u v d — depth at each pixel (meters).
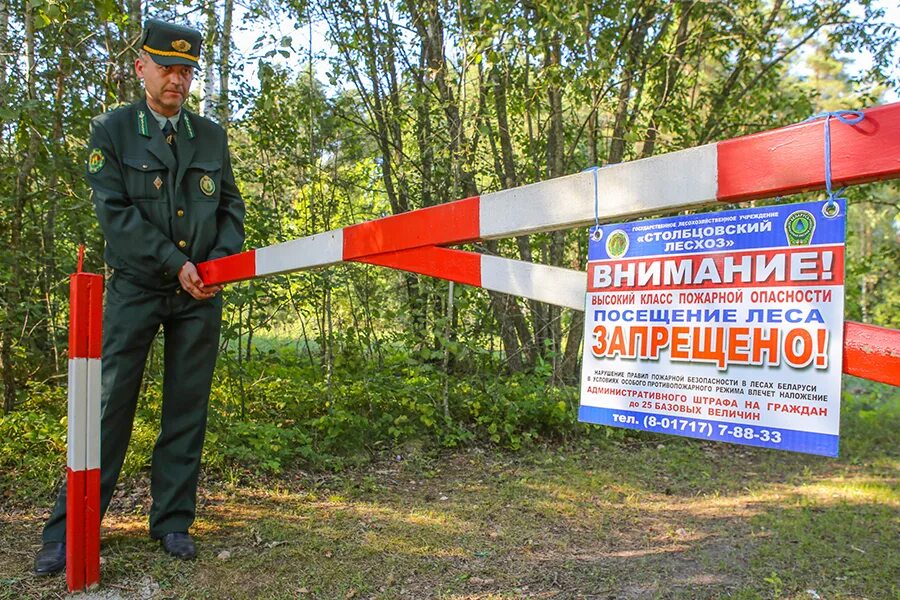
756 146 1.33
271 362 6.08
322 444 4.52
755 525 3.53
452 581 2.67
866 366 1.22
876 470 5.02
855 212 15.68
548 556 2.99
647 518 3.61
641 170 1.50
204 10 5.29
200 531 3.08
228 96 5.57
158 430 4.16
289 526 3.18
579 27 5.11
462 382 5.69
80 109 4.55
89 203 4.34
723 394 1.39
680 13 6.55
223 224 2.88
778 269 1.31
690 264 1.43
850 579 2.86
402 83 5.98
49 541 2.57
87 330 2.40
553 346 6.04
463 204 1.86
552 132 6.38
